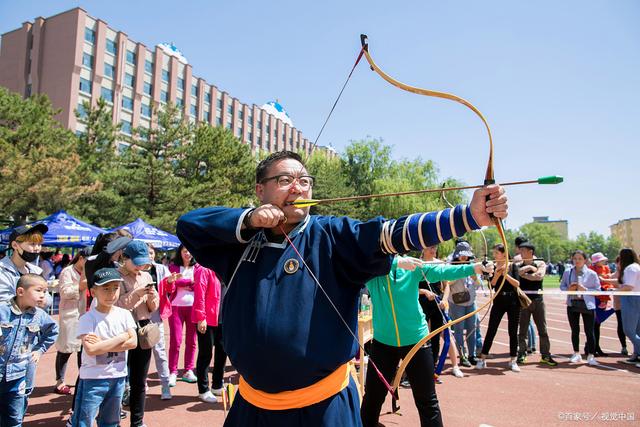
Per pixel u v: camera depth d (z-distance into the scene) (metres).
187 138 21.31
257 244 1.78
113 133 22.23
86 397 3.03
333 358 1.61
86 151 20.64
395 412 4.39
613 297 7.58
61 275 4.92
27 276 3.37
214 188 20.00
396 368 3.32
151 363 6.59
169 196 18.64
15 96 17.73
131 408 3.61
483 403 4.75
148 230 12.41
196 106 46.81
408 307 3.24
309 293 1.62
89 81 35.34
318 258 1.67
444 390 5.24
